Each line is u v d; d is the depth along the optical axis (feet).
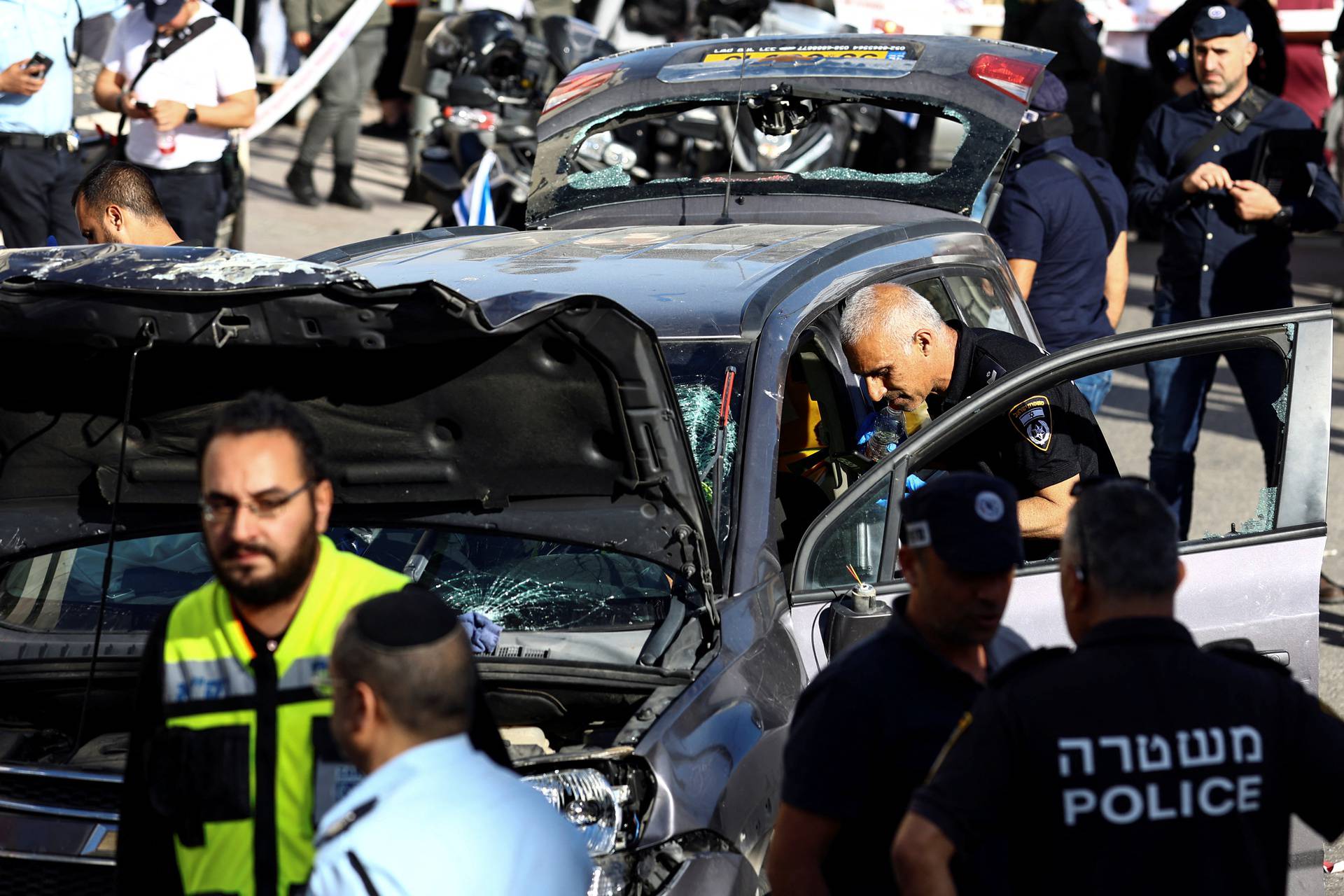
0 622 29.71
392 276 34.65
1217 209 54.80
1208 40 54.19
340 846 17.16
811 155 77.71
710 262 34.22
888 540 29.55
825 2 94.38
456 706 17.90
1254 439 76.23
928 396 35.37
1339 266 112.27
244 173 74.43
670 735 24.98
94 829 23.94
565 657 28.17
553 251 36.73
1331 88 108.99
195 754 20.51
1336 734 19.24
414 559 30.83
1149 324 94.48
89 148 73.97
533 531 27.91
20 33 61.52
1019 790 18.83
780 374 30.40
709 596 27.09
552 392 26.20
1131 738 18.62
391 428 27.48
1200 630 28.99
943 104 39.99
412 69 99.66
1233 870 18.66
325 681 20.49
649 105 42.65
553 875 17.53
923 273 36.09
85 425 27.81
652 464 26.53
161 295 24.54
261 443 19.88
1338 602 54.85
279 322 24.94
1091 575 19.60
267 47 107.76
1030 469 33.58
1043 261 51.60
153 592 30.42
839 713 20.66
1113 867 18.51
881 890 20.74
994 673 20.11
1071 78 87.81
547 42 85.71
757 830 25.81
